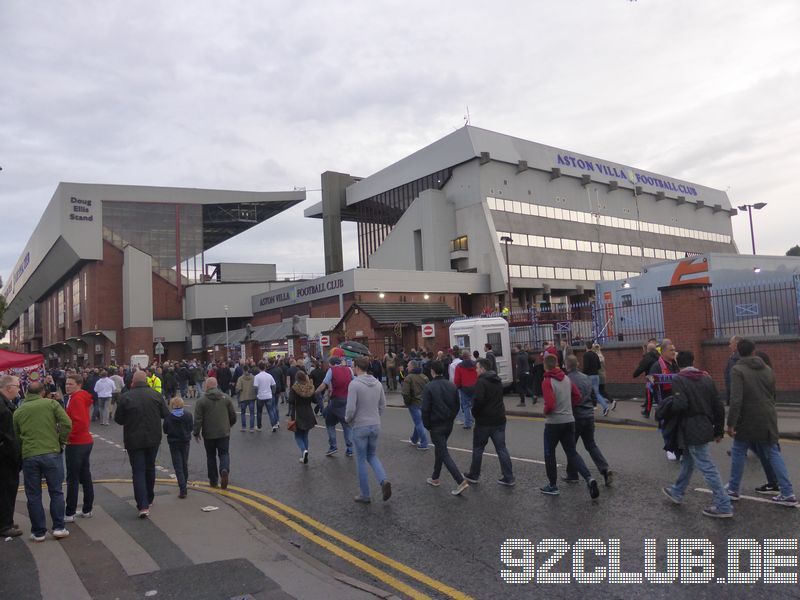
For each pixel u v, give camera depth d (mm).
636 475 8281
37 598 4824
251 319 63062
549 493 7539
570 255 59375
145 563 5586
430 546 5945
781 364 14023
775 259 21281
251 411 16016
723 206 80812
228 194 65000
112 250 59312
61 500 6555
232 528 6715
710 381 6453
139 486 7332
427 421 8172
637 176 69125
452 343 20922
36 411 6500
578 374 7887
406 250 57938
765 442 6516
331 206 68375
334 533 6566
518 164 56875
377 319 37344
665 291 16266
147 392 7598
